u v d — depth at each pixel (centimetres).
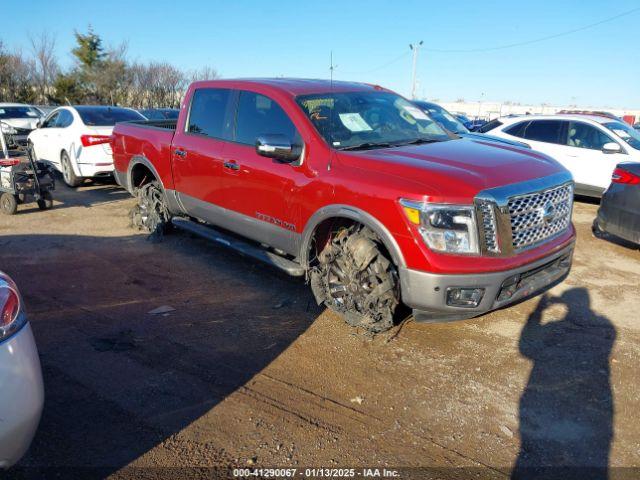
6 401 206
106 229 707
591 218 833
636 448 283
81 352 373
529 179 364
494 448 282
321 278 423
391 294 367
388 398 326
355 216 371
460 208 331
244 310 451
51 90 4075
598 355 382
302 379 346
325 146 410
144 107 4206
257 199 461
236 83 510
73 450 272
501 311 455
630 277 553
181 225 584
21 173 774
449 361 371
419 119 505
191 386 334
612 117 978
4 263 560
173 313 442
